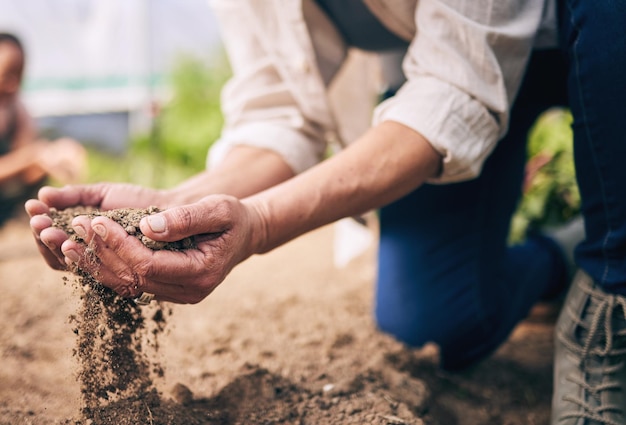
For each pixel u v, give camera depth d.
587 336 0.72
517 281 0.93
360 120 1.05
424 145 0.66
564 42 0.71
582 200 0.72
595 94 0.66
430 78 0.68
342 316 1.04
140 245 0.56
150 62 2.29
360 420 0.72
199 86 2.40
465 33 0.66
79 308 0.63
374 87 1.07
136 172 2.22
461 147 0.67
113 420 0.65
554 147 1.20
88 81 2.20
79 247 0.58
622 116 0.65
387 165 0.66
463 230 0.88
